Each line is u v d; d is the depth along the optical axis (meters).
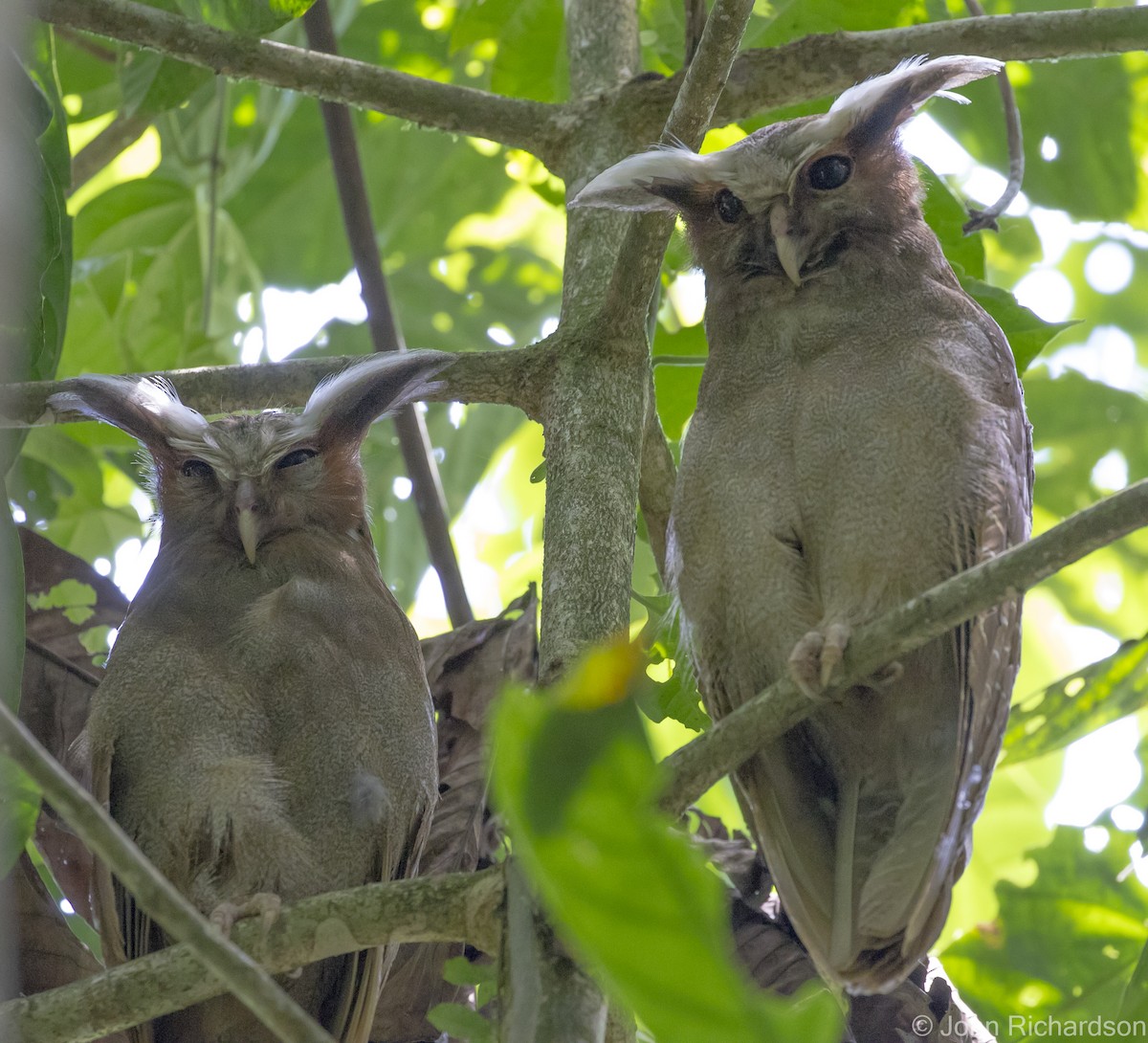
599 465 9.26
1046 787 14.98
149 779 9.75
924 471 8.92
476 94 11.18
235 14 9.78
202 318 14.83
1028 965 11.69
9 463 9.02
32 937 9.38
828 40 10.66
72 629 11.23
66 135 10.10
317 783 9.92
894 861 8.48
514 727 3.58
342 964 9.73
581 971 6.83
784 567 9.12
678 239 11.39
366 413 11.08
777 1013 3.88
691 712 9.80
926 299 9.58
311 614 10.26
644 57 13.59
